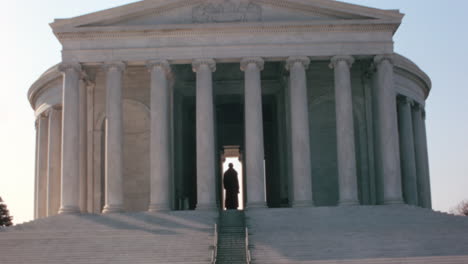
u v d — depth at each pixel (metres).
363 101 67.44
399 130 73.94
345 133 59.12
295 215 54.09
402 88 73.19
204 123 59.12
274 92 70.81
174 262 42.47
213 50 60.19
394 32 61.75
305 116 59.53
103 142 67.50
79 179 60.12
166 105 59.88
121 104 59.94
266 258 42.72
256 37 60.53
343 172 58.62
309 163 59.03
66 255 44.03
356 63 67.56
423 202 75.56
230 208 71.00
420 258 41.34
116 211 57.75
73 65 59.75
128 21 61.22
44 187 76.69
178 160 69.19
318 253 43.47
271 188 77.44
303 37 60.56
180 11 61.38
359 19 60.69
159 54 60.16
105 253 44.28
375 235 46.72
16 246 45.84
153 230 50.19
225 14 61.31
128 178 67.12
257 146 58.94
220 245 45.38
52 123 73.19
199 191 58.12
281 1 61.19
